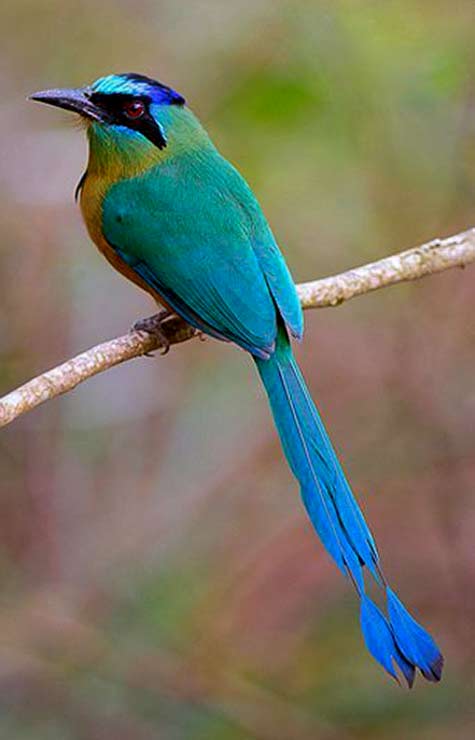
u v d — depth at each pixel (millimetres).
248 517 15281
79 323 14641
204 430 15273
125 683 14328
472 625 14422
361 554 9539
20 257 14648
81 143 14805
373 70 13969
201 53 14602
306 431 10023
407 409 14930
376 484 15062
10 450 15023
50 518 14977
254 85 14094
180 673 14336
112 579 14844
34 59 15016
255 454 15375
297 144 14180
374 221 14602
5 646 14453
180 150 11062
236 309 10484
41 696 14359
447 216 14508
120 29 15000
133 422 15148
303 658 14508
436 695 14016
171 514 15141
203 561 15078
